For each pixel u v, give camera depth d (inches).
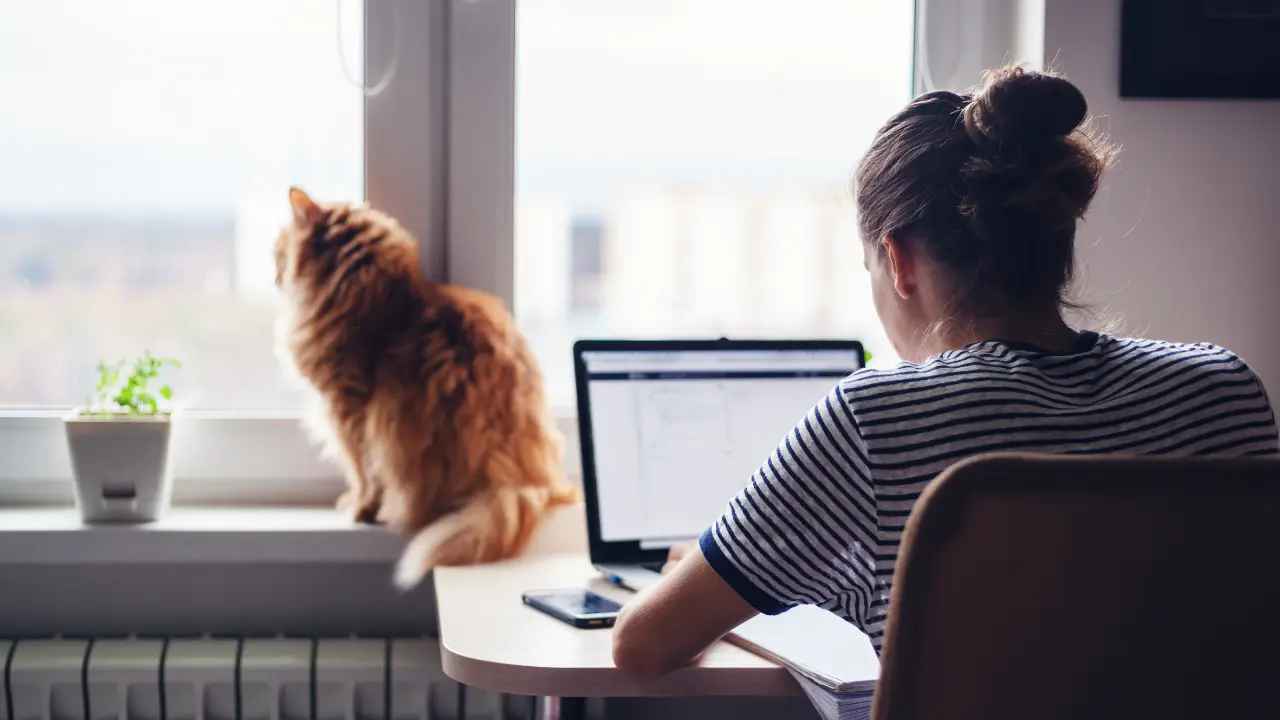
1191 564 21.5
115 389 53.5
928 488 21.8
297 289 48.6
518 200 56.4
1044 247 30.6
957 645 21.9
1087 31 52.6
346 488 56.0
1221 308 54.1
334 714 49.1
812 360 50.6
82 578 51.6
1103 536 21.4
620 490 46.9
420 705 49.4
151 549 48.7
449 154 55.3
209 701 48.6
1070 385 29.1
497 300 53.0
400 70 54.6
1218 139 53.5
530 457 49.6
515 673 33.4
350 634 52.6
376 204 55.1
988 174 30.1
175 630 52.3
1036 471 21.2
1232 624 21.7
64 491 54.4
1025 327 31.0
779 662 33.7
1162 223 53.4
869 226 33.1
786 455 29.4
